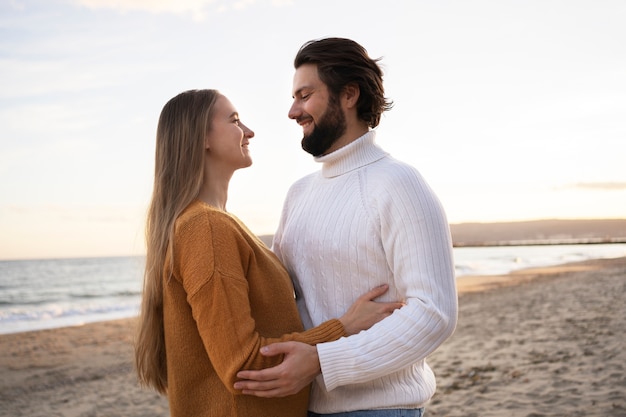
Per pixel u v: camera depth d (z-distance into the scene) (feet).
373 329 6.06
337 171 7.04
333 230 6.73
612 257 118.11
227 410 6.13
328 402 6.63
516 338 27.27
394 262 6.29
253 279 6.38
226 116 7.03
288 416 6.43
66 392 23.32
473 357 23.80
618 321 29.14
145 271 6.72
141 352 6.72
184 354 6.25
